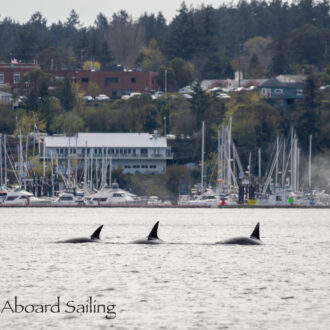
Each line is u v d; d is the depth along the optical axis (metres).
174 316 151.88
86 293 173.00
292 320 149.25
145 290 176.75
